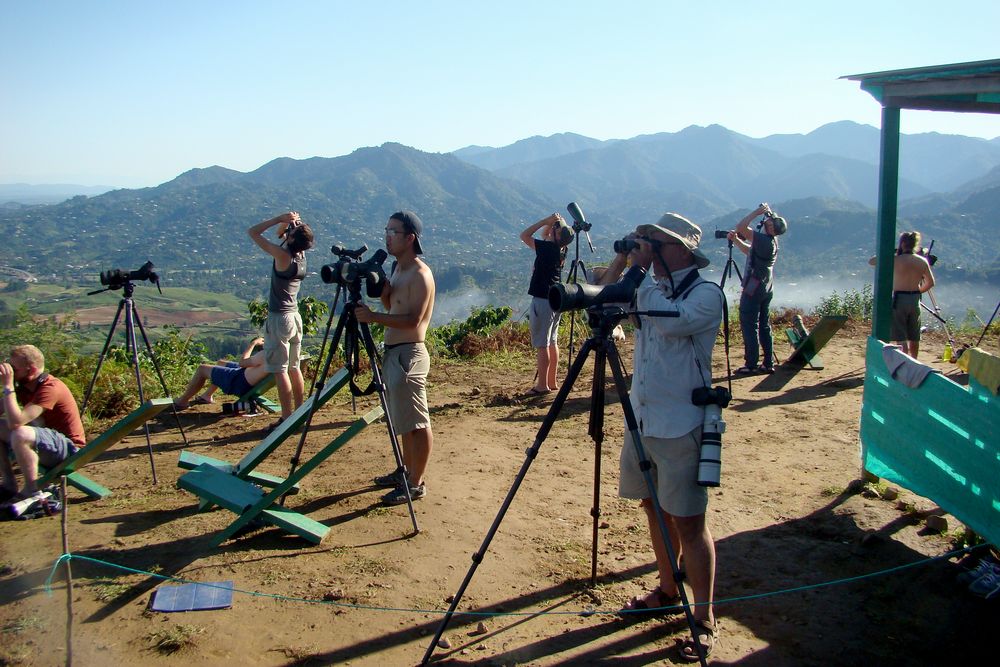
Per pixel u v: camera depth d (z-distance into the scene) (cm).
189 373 904
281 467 554
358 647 315
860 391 782
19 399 495
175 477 540
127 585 366
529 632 328
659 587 348
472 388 833
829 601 354
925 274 855
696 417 299
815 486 506
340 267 428
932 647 316
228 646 314
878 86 461
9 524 447
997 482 346
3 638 319
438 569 387
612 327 303
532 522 449
